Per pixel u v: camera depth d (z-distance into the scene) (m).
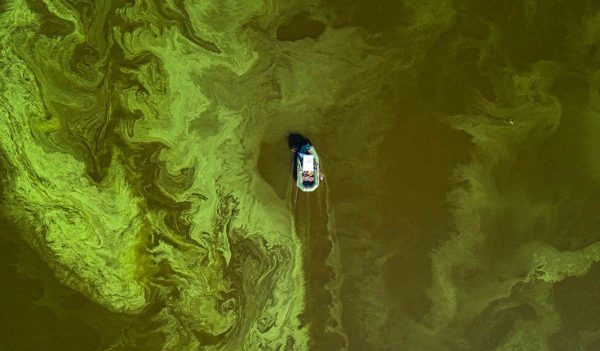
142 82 81.81
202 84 82.94
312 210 86.56
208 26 82.12
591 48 84.81
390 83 84.69
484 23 84.38
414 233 87.50
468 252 87.88
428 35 84.19
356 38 83.62
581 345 88.31
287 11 83.00
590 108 85.75
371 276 88.19
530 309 88.25
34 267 83.75
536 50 84.88
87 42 81.00
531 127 85.94
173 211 84.25
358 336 88.81
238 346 86.88
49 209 82.62
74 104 81.44
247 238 86.19
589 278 88.06
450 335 88.50
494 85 85.12
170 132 83.12
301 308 88.25
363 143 85.38
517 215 87.50
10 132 81.00
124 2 80.88
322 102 84.69
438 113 85.19
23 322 83.94
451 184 86.25
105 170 82.69
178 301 85.56
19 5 79.25
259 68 83.56
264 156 85.12
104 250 84.00
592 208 87.62
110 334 85.12
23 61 79.88
